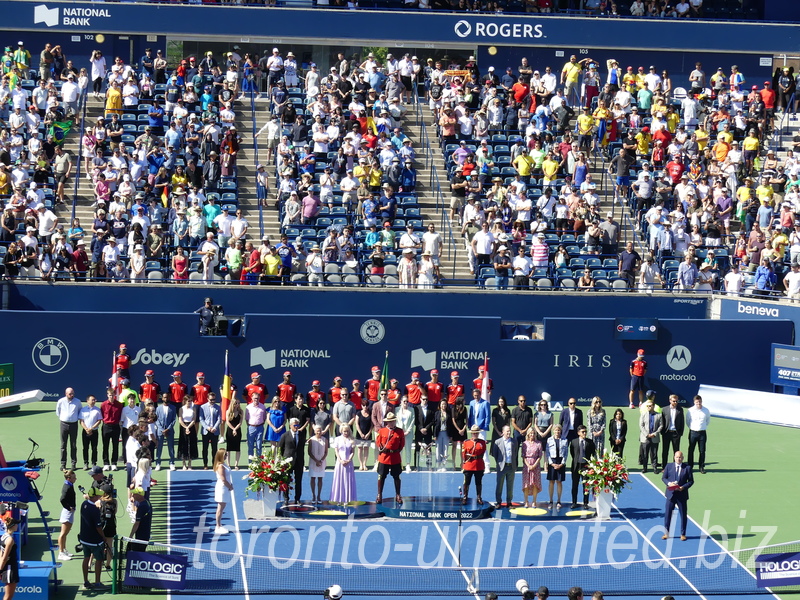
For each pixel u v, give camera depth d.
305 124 64.56
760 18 74.88
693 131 68.12
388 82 66.81
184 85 65.38
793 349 53.19
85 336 52.06
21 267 54.28
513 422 42.34
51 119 60.78
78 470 42.84
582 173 62.22
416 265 56.19
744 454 47.41
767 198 61.34
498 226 57.97
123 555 34.28
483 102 66.94
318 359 53.09
